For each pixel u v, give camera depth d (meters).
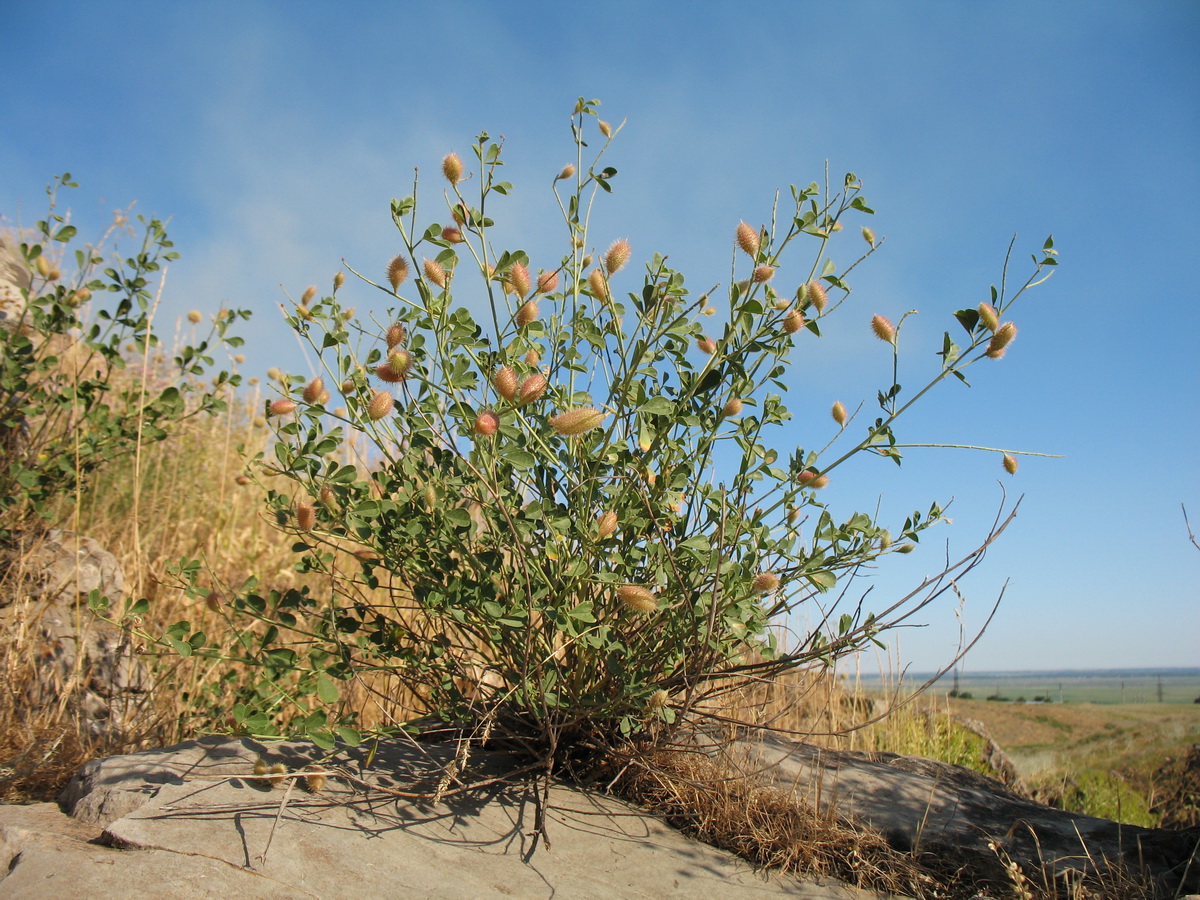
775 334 2.41
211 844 1.80
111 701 2.97
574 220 2.56
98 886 1.59
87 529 4.30
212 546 4.62
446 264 2.29
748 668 2.44
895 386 2.38
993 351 2.20
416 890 1.83
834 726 3.71
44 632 3.25
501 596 2.44
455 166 2.30
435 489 2.32
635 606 1.91
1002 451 2.34
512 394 1.97
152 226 3.84
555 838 2.32
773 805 2.72
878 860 2.63
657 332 2.39
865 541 2.59
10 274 4.54
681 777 2.69
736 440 2.66
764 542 2.56
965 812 2.91
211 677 3.34
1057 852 2.70
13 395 3.72
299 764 2.29
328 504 2.28
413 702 3.27
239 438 5.93
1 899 1.54
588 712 2.38
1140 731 8.06
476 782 2.29
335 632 2.27
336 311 2.49
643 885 2.19
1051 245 2.19
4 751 2.54
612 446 2.53
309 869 1.80
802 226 2.41
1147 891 2.48
